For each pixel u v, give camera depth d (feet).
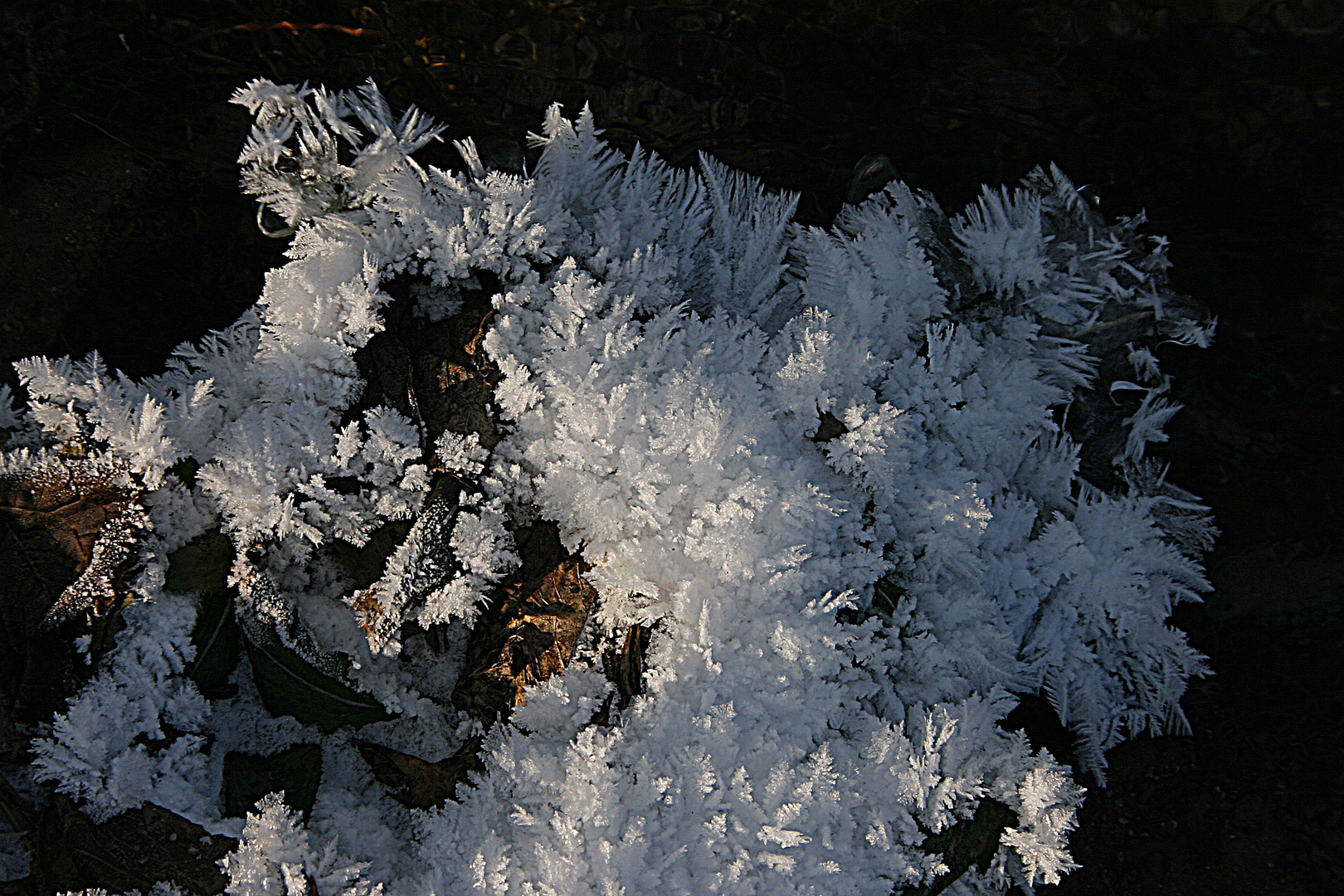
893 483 2.96
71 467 2.91
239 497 2.91
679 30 3.15
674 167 3.17
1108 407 3.12
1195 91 3.11
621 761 2.88
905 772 2.91
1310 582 3.12
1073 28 3.11
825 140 3.18
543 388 2.93
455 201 2.97
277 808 2.88
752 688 2.90
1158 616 3.08
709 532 2.90
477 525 2.91
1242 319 3.14
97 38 3.12
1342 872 3.03
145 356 3.15
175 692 2.90
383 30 3.15
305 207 2.99
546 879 2.85
